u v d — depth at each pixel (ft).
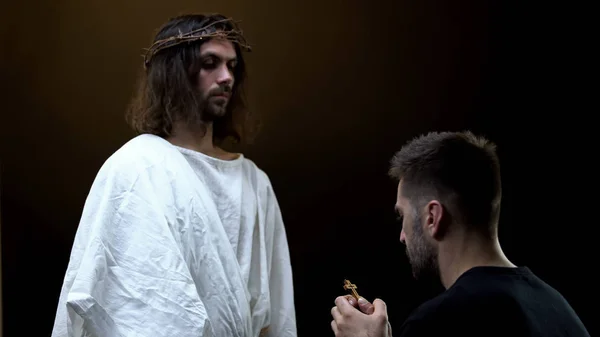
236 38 6.13
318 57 9.43
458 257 4.13
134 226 5.32
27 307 8.96
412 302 9.53
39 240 9.03
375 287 9.56
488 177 4.10
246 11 9.34
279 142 9.47
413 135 9.48
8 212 8.93
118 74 9.16
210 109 5.99
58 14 8.99
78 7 9.04
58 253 9.07
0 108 8.91
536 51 9.30
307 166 9.52
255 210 6.24
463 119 9.44
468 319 3.74
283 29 9.39
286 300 6.47
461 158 4.14
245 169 6.43
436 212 4.15
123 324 5.12
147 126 6.07
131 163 5.53
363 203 9.54
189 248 5.45
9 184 8.95
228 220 5.94
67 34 9.02
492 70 9.37
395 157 4.45
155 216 5.34
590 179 9.23
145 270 5.21
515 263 9.37
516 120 9.37
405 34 9.41
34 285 8.99
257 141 9.45
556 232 9.32
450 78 9.43
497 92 9.38
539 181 9.35
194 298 5.18
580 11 9.16
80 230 5.46
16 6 8.87
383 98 9.48
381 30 9.42
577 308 9.26
